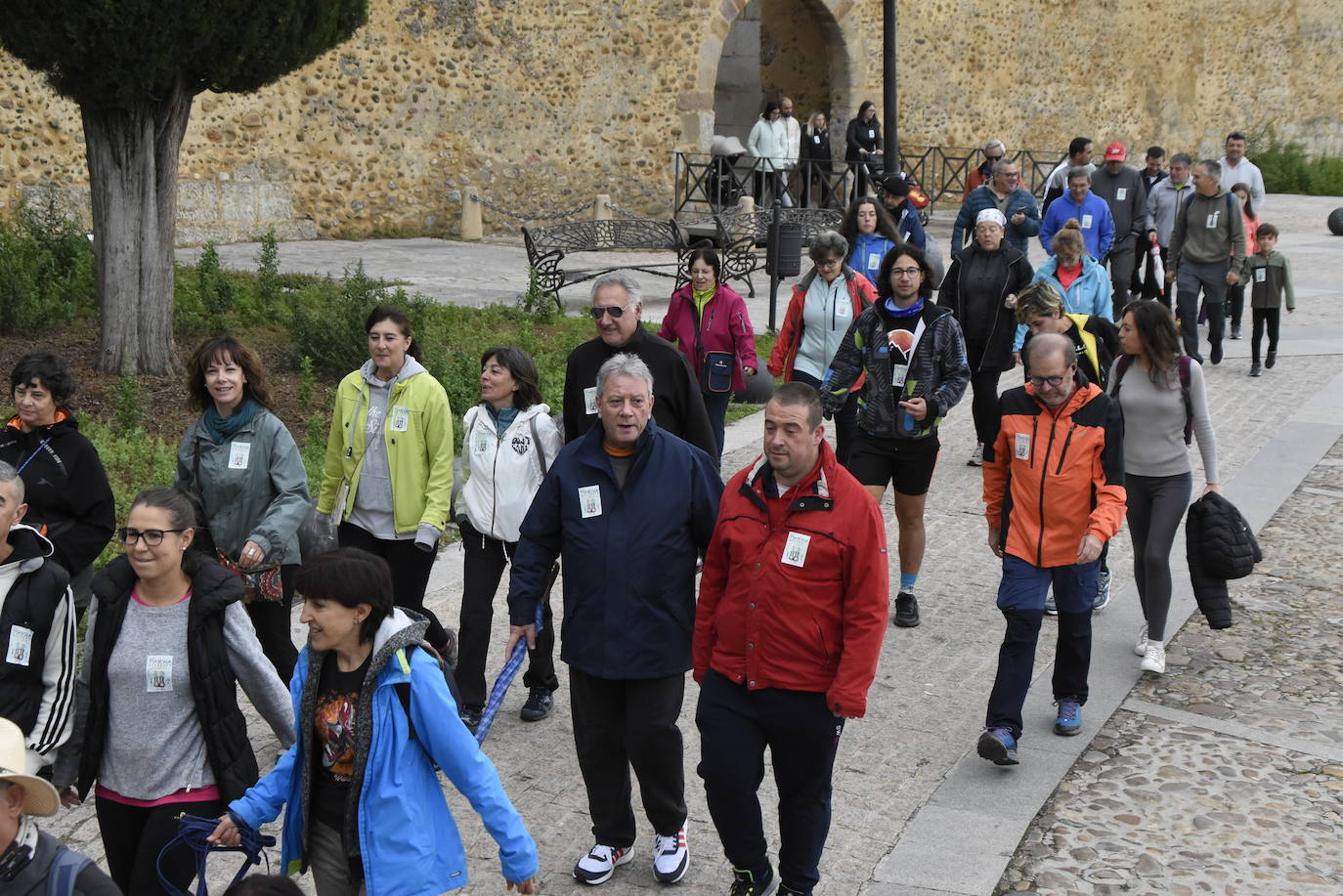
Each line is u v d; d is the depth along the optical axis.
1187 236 11.95
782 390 3.71
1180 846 4.37
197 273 12.92
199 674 3.43
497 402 5.22
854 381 6.34
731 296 7.32
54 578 3.75
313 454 8.35
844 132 24.17
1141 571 5.92
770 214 16.41
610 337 5.21
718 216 16.00
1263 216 25.44
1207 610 5.75
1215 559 5.70
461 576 6.92
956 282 8.14
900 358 6.11
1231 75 31.77
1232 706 5.47
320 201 18.55
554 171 20.39
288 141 18.08
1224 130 32.03
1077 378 5.26
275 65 9.59
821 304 7.27
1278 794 4.71
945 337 6.10
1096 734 5.21
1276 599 6.70
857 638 3.67
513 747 5.09
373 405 5.20
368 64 18.58
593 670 3.99
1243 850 4.34
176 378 9.94
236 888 2.18
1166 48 30.06
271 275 12.76
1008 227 10.69
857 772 4.88
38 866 2.46
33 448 4.76
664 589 4.00
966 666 5.91
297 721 3.20
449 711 3.13
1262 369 12.24
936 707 5.46
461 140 19.59
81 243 12.75
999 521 5.25
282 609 4.82
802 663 3.74
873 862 4.25
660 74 20.84
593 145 20.62
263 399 4.81
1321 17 33.34
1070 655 5.15
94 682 3.45
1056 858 4.30
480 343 11.47
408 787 3.11
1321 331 14.19
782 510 3.75
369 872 3.09
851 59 23.98
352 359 10.40
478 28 19.38
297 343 10.62
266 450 4.78
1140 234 12.84
